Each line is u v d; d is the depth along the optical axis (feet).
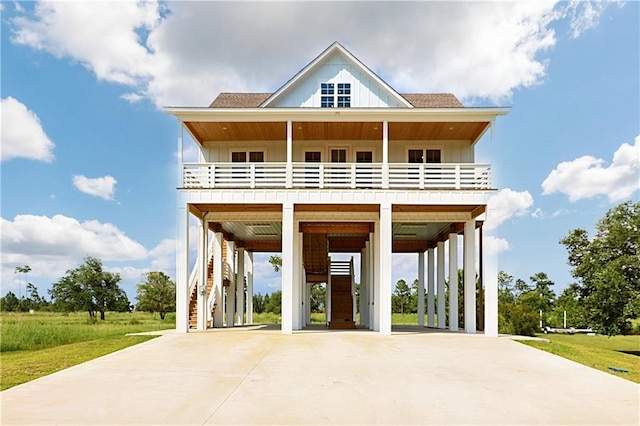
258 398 27.73
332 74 67.05
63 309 133.59
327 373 34.53
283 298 57.98
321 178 59.36
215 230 72.33
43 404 26.48
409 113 59.26
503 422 23.72
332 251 95.45
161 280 140.87
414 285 194.18
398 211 64.13
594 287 75.31
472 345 49.14
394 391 29.55
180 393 28.84
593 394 29.66
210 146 69.77
